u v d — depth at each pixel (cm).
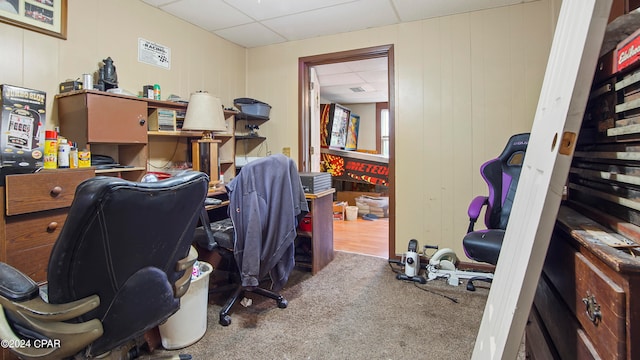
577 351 69
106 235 90
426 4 266
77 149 192
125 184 88
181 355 161
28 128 158
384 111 696
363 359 163
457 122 289
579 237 65
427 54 295
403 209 310
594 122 80
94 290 94
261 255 197
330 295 237
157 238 105
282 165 206
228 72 348
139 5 257
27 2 192
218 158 281
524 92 268
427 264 284
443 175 296
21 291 91
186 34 298
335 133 588
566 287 76
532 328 112
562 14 94
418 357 164
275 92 360
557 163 61
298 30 319
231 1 260
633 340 50
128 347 136
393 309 215
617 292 51
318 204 284
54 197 158
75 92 197
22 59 191
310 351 169
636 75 58
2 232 143
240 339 181
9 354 146
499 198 227
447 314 207
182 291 126
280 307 217
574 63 63
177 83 290
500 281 97
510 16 269
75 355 98
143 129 229
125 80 247
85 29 221
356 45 320
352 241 390
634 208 59
